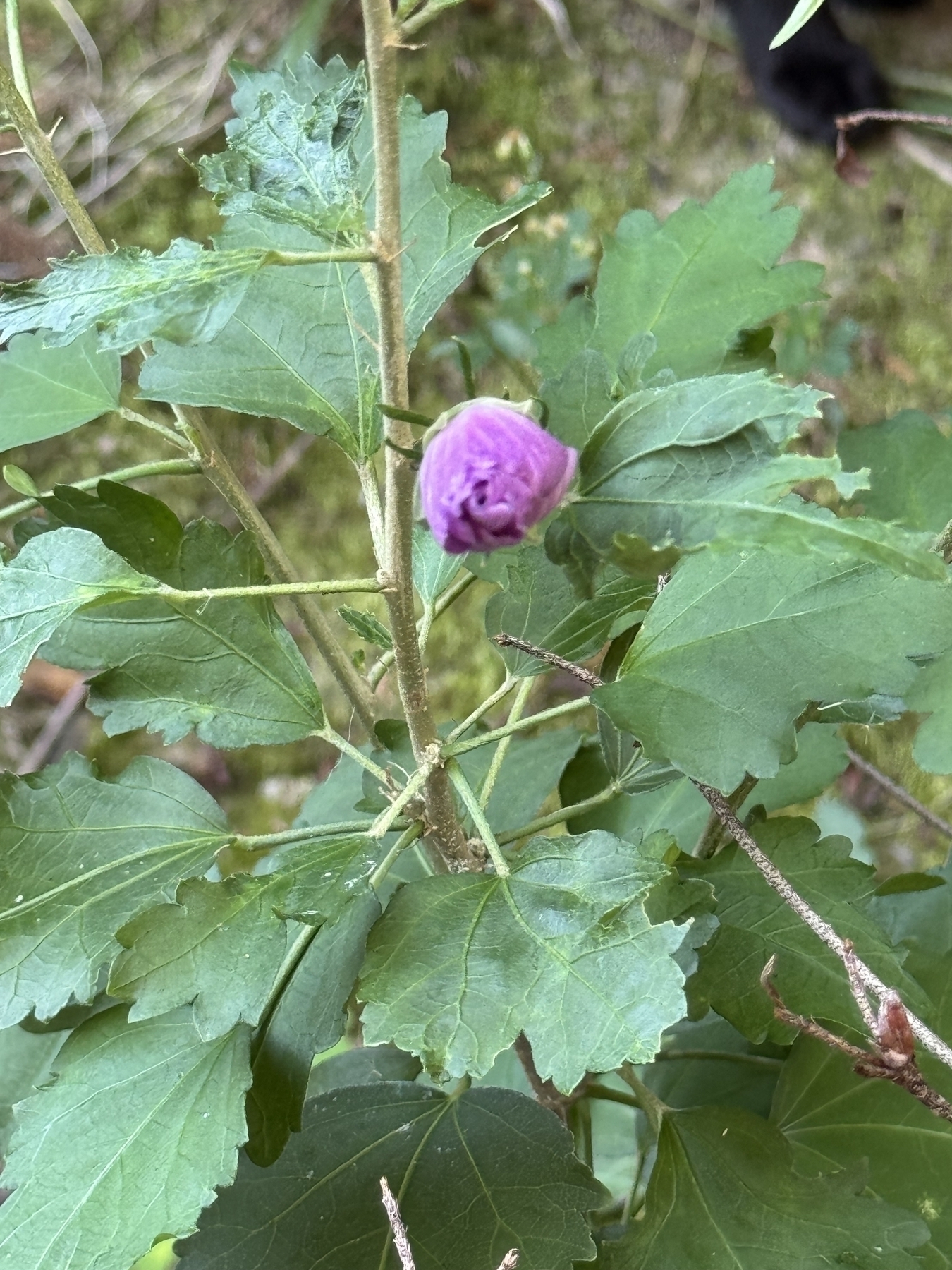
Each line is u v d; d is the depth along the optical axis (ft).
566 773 1.03
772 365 0.91
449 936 0.65
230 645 0.79
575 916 0.64
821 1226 0.77
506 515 0.54
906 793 1.06
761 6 1.96
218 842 0.77
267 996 0.66
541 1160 0.81
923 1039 0.66
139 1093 0.70
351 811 1.10
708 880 0.79
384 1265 0.78
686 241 0.95
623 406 0.59
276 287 0.79
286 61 0.90
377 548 0.73
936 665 0.67
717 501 0.55
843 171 0.94
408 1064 1.02
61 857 0.76
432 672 1.99
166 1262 1.35
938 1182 0.85
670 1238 0.79
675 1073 1.06
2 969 0.73
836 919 0.78
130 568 0.65
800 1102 0.90
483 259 1.99
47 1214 0.66
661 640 0.71
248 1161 0.84
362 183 0.78
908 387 1.96
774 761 0.67
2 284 0.57
